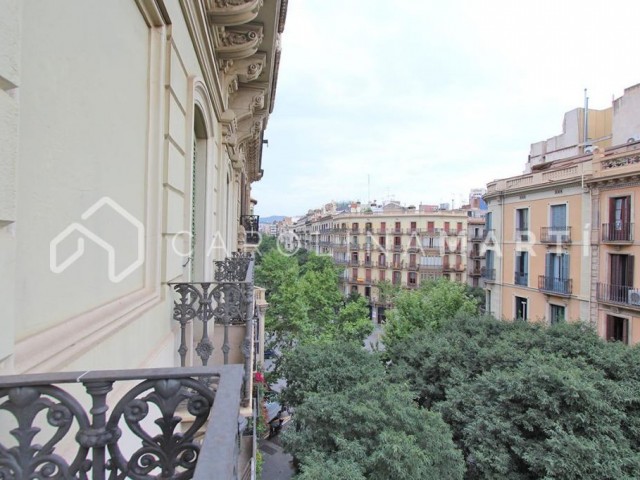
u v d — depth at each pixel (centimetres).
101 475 132
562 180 1745
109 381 134
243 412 370
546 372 933
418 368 1307
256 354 923
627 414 920
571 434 836
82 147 201
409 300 2077
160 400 137
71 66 187
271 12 581
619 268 1517
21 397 126
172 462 136
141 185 301
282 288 2172
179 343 409
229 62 650
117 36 248
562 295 1716
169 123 340
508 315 2120
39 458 127
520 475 863
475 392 1060
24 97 149
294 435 858
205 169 579
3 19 122
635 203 1430
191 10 401
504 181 2184
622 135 1942
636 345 1158
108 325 219
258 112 1052
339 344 1318
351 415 827
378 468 716
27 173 153
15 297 145
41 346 156
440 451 786
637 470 768
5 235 128
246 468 548
